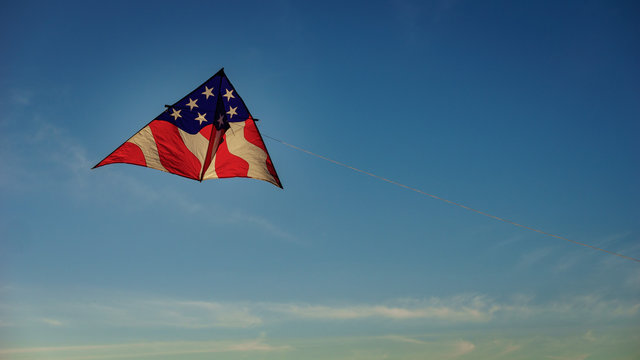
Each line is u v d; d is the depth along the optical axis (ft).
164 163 54.60
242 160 56.34
